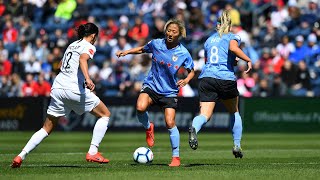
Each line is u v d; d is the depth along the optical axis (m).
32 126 87.19
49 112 36.84
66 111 36.97
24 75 100.56
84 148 57.56
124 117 86.75
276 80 92.06
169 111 38.47
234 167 37.69
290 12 103.69
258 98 86.56
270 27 101.31
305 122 87.69
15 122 87.94
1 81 100.44
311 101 87.75
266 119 86.75
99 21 112.19
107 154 50.53
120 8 112.94
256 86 91.06
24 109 87.56
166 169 36.19
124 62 96.44
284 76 92.50
